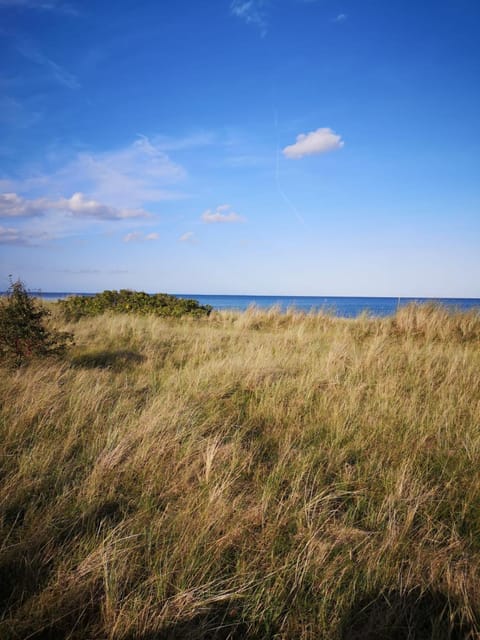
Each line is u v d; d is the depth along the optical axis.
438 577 2.10
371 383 5.57
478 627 1.81
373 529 2.52
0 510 2.47
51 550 2.19
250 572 2.04
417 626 1.87
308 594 1.96
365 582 2.02
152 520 2.45
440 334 9.52
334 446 3.63
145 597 1.90
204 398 4.86
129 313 13.95
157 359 7.09
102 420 3.94
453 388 5.22
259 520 2.54
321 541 2.32
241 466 3.20
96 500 2.64
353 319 12.31
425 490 2.93
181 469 3.14
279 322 12.52
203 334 9.86
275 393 5.03
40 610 1.79
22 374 5.39
